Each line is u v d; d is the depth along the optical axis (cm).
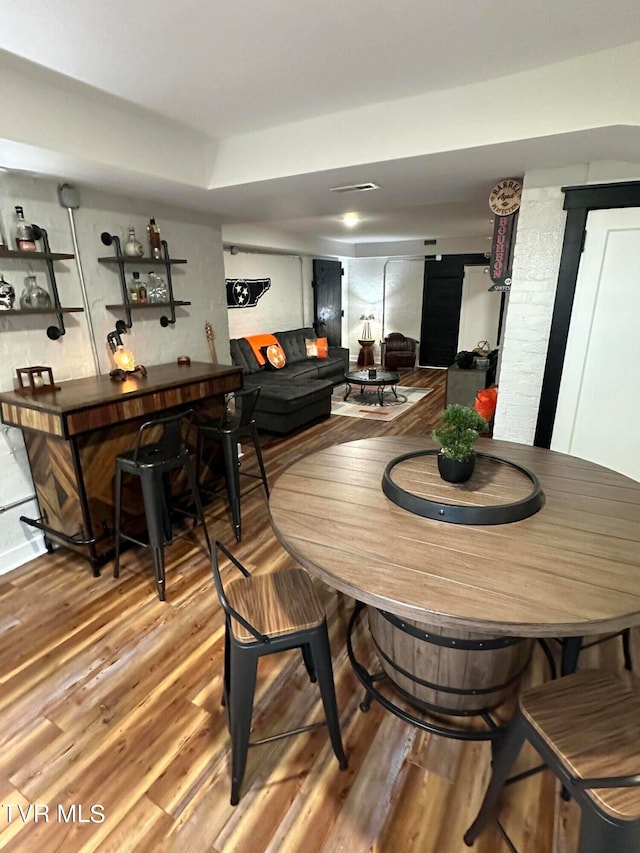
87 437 229
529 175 252
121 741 155
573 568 117
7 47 160
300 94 204
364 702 165
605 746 96
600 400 266
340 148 232
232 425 283
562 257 255
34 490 258
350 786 140
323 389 539
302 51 167
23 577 244
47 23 146
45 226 251
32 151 197
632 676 177
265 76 186
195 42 159
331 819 131
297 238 682
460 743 153
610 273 247
